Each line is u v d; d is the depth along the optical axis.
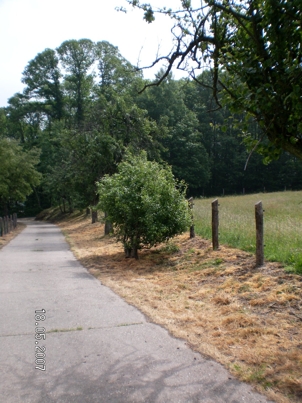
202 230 12.69
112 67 40.06
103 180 12.54
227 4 4.25
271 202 21.88
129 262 11.19
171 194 11.27
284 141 3.87
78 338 5.29
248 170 51.91
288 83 3.68
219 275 7.92
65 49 48.25
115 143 20.08
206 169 48.22
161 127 22.39
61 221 43.59
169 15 4.55
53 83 54.88
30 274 10.23
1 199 38.47
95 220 29.16
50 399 3.74
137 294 7.55
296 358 4.28
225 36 4.38
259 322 5.38
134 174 11.61
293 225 11.02
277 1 3.66
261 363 4.28
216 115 48.28
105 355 4.72
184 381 4.02
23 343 5.16
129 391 3.86
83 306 6.87
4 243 19.69
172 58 4.68
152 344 5.01
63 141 23.41
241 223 12.58
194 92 31.69
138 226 11.27
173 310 6.38
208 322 5.70
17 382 4.09
